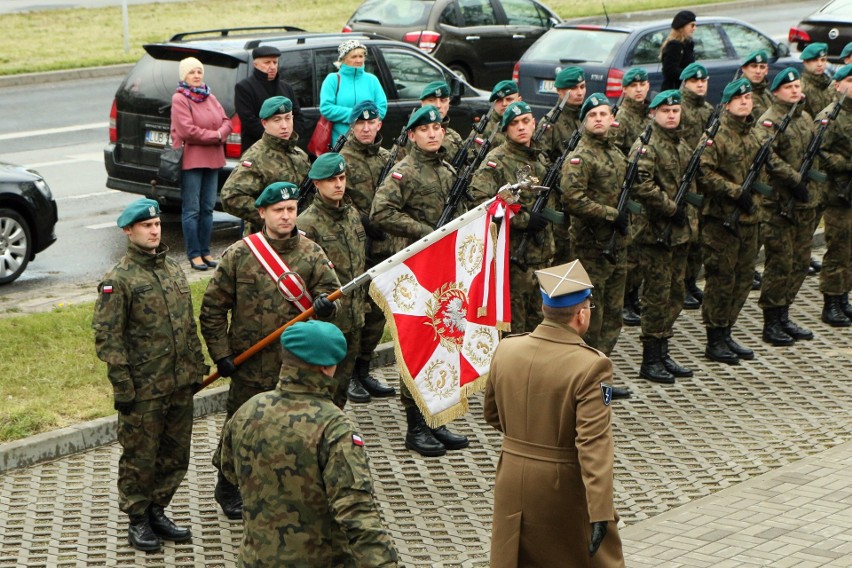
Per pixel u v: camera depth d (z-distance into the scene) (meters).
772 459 10.36
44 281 14.31
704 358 12.90
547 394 6.88
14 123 23.41
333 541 5.98
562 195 11.10
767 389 12.05
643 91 13.40
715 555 8.36
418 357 9.43
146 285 8.41
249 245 8.87
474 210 9.55
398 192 10.53
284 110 10.73
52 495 9.33
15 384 10.76
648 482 9.90
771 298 13.23
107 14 36.16
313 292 8.95
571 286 6.93
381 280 9.25
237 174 10.77
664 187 11.99
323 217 9.83
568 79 12.94
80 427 10.07
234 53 15.53
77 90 26.84
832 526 8.81
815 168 13.44
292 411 5.96
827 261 13.84
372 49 16.98
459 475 10.02
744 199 12.29
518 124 10.76
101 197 18.31
